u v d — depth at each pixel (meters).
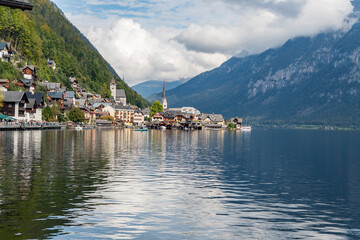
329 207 29.64
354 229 23.84
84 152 65.88
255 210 27.94
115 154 64.94
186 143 108.25
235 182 40.06
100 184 35.34
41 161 50.69
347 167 57.38
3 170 41.91
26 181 35.56
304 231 23.23
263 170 51.06
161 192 32.97
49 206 26.55
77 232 21.33
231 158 66.50
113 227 22.50
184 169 48.72
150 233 21.77
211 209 27.69
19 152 61.53
